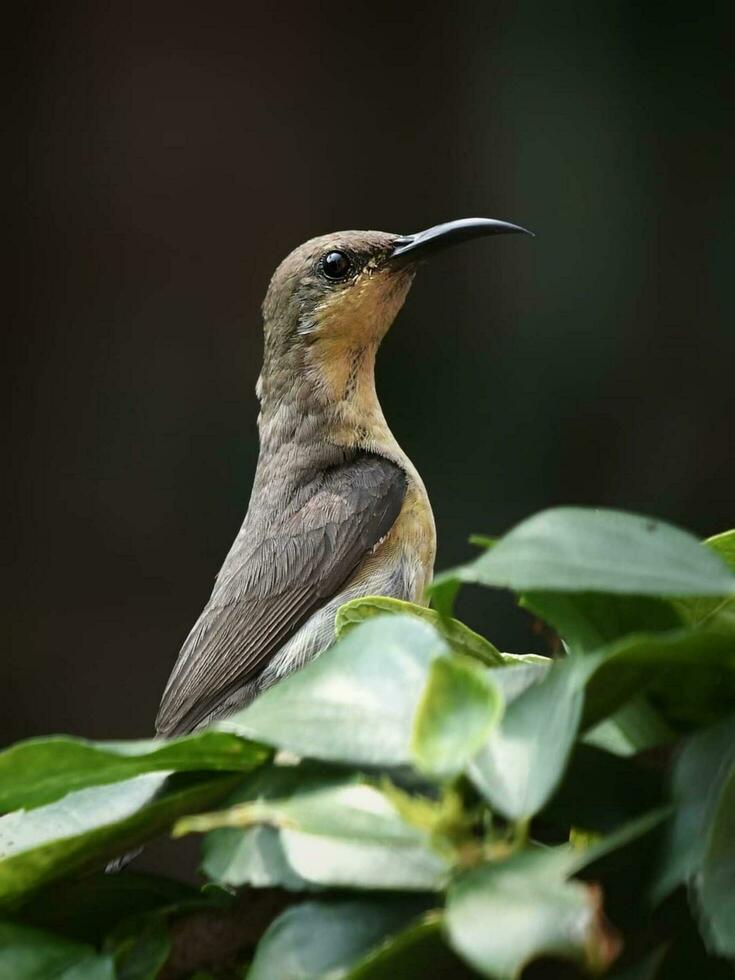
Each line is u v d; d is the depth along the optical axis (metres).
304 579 8.50
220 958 2.82
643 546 2.53
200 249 14.71
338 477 8.76
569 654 2.85
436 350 14.08
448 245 8.84
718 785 2.45
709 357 13.84
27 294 14.51
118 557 14.52
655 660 2.56
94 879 2.94
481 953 2.14
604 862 2.54
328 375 8.96
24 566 14.45
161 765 2.83
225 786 2.80
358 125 14.81
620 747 2.79
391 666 2.58
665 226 13.97
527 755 2.41
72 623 14.50
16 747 2.66
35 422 14.51
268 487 8.95
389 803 2.52
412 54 14.73
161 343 14.66
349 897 2.60
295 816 2.48
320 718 2.54
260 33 14.71
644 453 13.84
